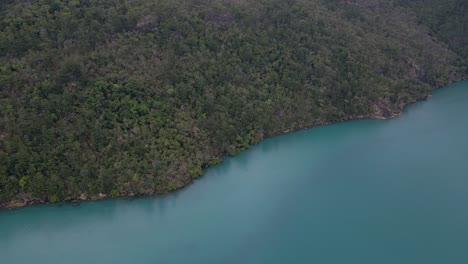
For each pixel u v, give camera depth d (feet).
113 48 340.80
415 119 388.57
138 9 368.68
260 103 365.20
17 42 318.45
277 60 390.83
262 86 374.63
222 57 371.56
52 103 298.56
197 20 381.60
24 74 305.12
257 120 357.82
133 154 297.74
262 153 338.95
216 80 357.82
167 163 301.63
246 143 344.90
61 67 312.09
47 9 348.59
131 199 286.25
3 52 315.17
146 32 360.89
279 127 365.81
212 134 332.60
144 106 318.65
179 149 311.68
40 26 334.85
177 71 347.56
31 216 272.10
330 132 367.86
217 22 390.21
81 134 295.28
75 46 331.16
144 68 337.93
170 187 292.81
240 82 367.04
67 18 343.26
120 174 289.94
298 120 372.58
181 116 327.67
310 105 379.76
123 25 356.38
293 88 381.40
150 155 299.58
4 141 282.97
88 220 268.82
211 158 324.19
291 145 348.38
